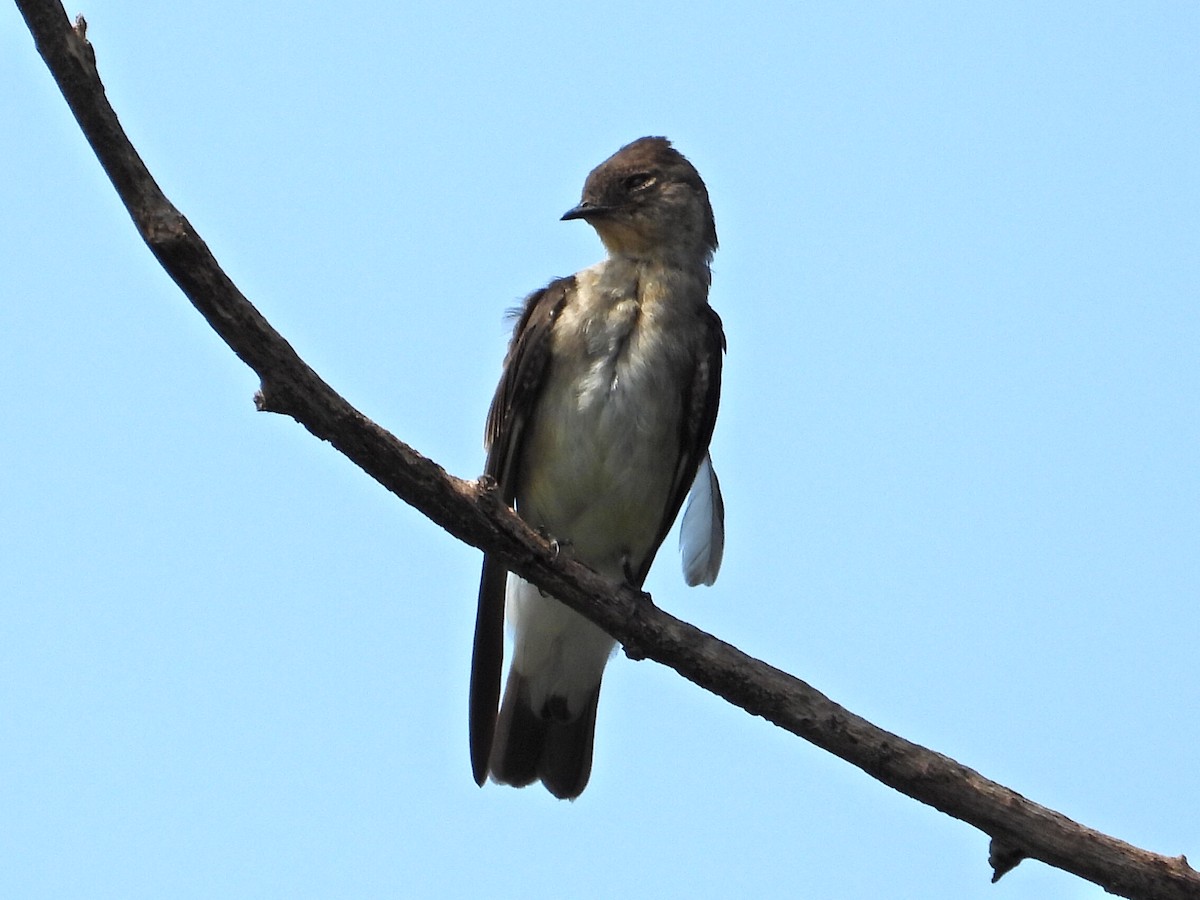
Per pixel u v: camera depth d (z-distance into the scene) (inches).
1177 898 363.3
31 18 293.7
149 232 314.5
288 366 336.8
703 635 390.6
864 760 376.2
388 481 363.3
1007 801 369.4
